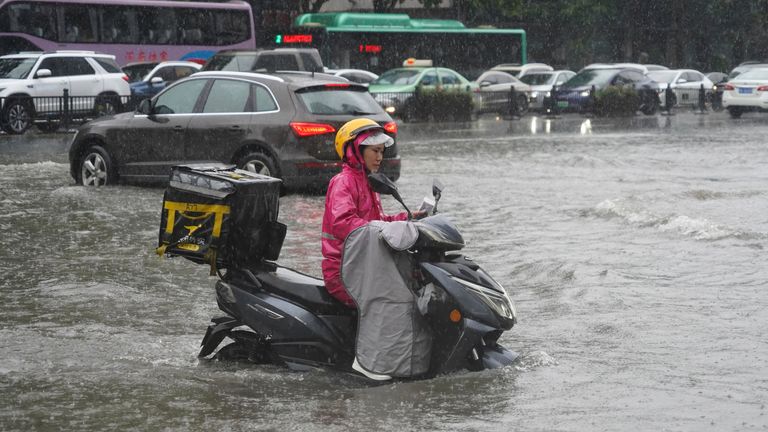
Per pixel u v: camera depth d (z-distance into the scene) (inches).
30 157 1453.0
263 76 1040.2
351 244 395.5
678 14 4126.5
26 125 1862.7
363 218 412.2
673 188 1066.7
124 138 1074.1
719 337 474.3
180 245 419.5
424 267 394.3
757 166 1348.4
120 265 660.7
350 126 411.2
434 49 3149.6
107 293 579.2
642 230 788.0
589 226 813.9
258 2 3179.1
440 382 402.6
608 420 358.6
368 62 3031.5
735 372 418.6
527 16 3796.8
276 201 428.5
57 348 463.8
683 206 911.7
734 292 566.6
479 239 755.4
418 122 2546.8
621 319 510.9
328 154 1010.1
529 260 670.5
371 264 394.0
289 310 414.0
